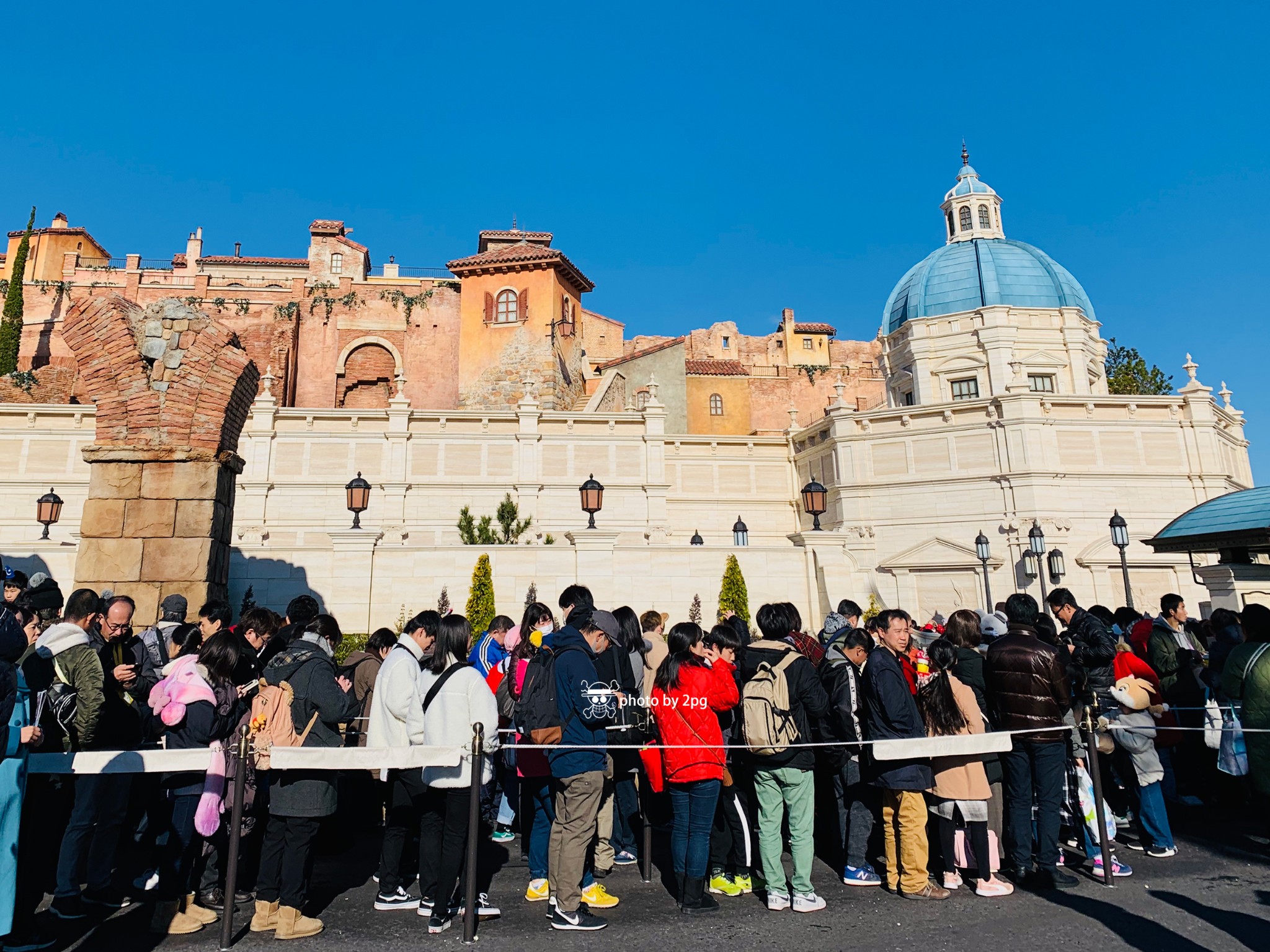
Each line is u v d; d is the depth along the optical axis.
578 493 38.44
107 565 13.20
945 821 8.00
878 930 6.88
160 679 8.46
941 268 48.91
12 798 5.80
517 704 7.66
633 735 8.49
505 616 11.13
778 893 7.44
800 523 43.88
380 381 54.91
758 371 66.88
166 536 13.41
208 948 6.57
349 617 22.98
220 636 7.37
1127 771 9.42
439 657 7.48
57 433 36.56
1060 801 7.87
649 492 38.84
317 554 23.66
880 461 39.72
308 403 52.88
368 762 6.78
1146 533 36.56
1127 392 55.34
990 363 45.16
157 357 13.91
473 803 6.83
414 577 23.55
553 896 7.07
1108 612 12.08
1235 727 9.08
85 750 7.12
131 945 6.65
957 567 36.91
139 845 9.65
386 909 7.48
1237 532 17.17
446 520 37.31
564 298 53.91
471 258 52.78
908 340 48.19
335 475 37.19
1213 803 11.16
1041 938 6.62
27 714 6.08
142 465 13.59
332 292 55.12
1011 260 47.72
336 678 7.58
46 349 53.66
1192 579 36.16
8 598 9.28
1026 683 7.90
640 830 10.51
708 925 7.05
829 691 8.45
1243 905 7.27
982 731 7.97
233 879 6.62
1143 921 6.95
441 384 54.41
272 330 53.16
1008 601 8.73
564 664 7.28
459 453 38.09
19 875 6.43
